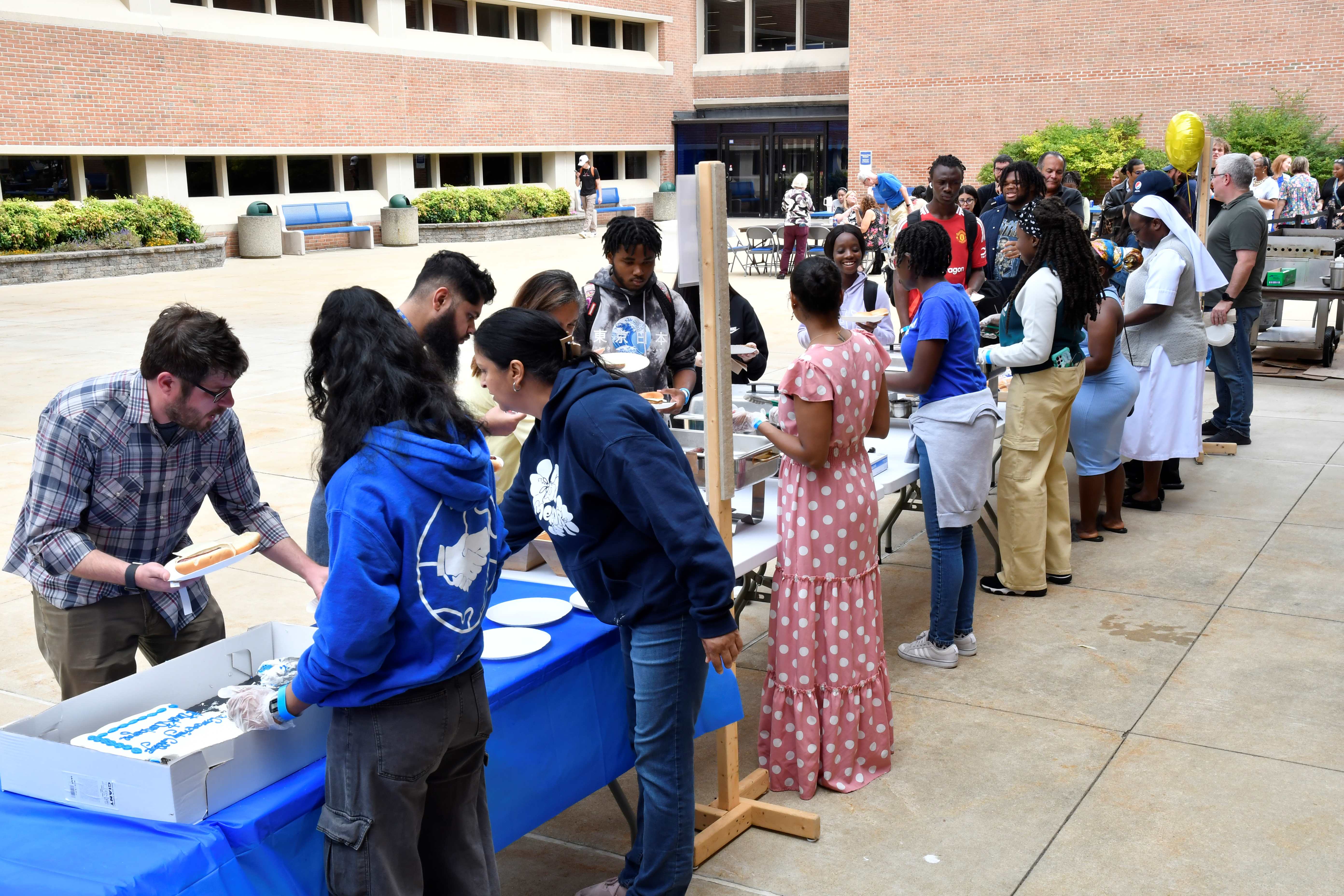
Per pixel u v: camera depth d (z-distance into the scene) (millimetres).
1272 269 10109
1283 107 22312
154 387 2330
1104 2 23953
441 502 1989
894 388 3988
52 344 11445
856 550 3332
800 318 3291
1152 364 6004
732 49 33219
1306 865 2992
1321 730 3752
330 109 23938
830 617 3324
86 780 1915
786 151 32250
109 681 2633
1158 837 3150
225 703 2273
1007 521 4973
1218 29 22922
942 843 3158
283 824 1983
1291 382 9797
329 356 1979
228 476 2699
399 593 1934
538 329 2387
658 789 2598
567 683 2707
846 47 31500
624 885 2824
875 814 3322
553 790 2693
